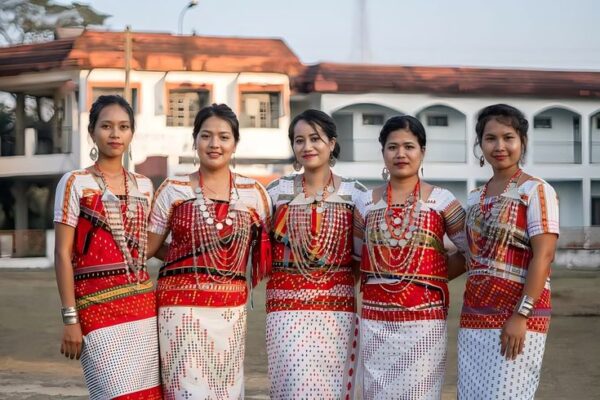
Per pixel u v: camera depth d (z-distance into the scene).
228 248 4.75
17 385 8.32
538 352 4.43
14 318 14.23
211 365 4.72
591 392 8.27
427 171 26.00
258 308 15.01
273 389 4.94
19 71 25.17
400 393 4.75
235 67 25.09
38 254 24.97
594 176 26.89
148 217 4.82
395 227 4.78
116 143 4.70
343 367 4.94
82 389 8.09
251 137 25.25
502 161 4.56
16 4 29.84
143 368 4.66
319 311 4.89
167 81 24.86
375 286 4.82
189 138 25.00
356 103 25.66
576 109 26.61
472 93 25.98
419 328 4.74
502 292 4.48
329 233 4.91
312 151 4.93
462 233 4.88
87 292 4.62
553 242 4.42
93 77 24.66
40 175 26.05
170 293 4.74
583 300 16.61
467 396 4.56
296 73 25.62
